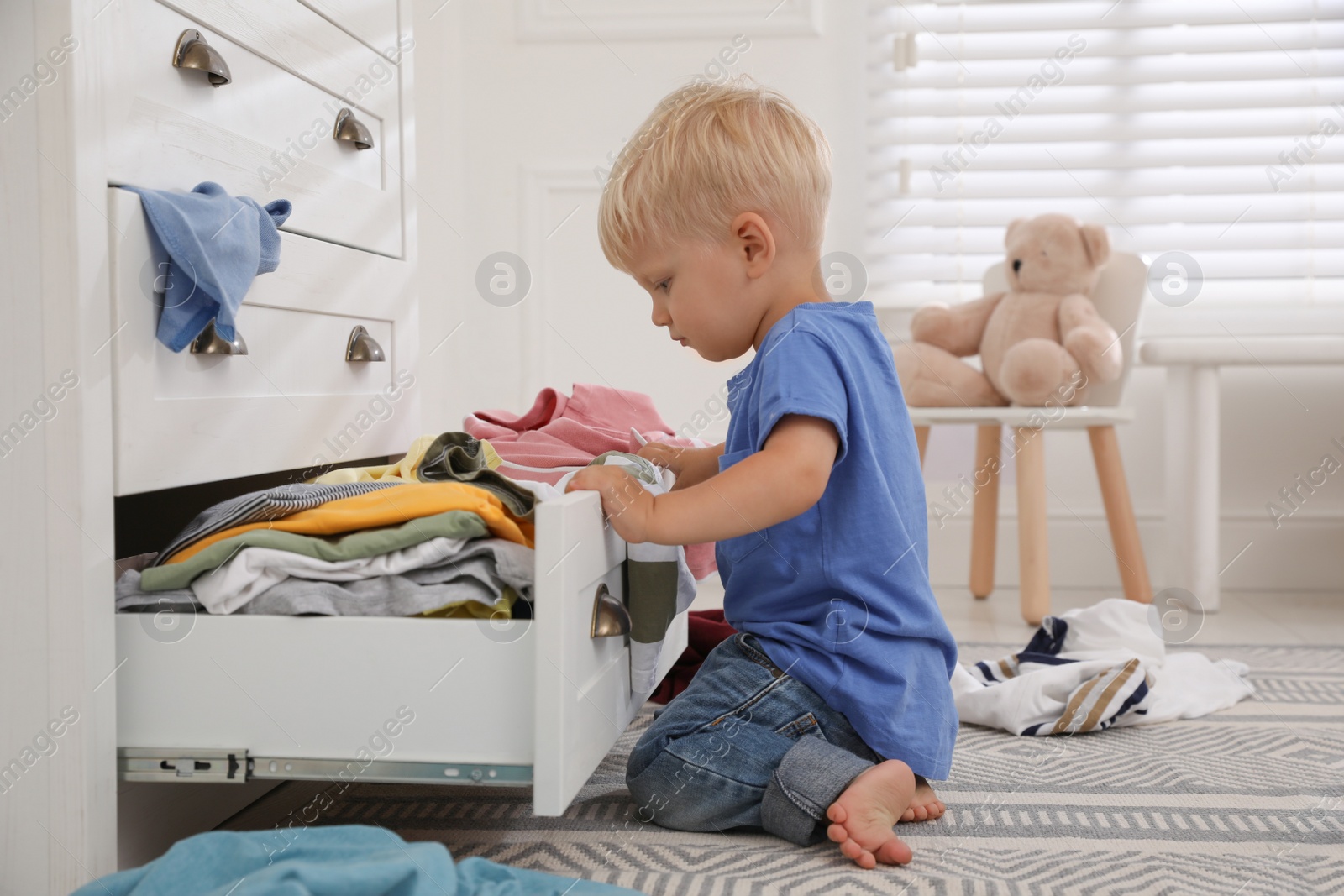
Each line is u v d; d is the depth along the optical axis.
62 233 0.72
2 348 0.73
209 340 0.85
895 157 2.36
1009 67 2.32
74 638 0.73
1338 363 1.90
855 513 0.91
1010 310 2.07
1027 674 1.25
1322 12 2.26
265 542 0.76
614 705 0.86
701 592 2.21
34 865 0.73
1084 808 0.93
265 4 0.99
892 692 0.90
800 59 2.32
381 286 1.23
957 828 0.88
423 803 0.95
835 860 0.81
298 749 0.75
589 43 2.30
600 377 2.32
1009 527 2.32
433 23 2.25
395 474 0.95
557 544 0.71
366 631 0.74
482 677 0.73
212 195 0.85
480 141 2.31
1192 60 2.29
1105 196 2.34
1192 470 1.99
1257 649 1.66
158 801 0.82
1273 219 2.31
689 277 0.97
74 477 0.73
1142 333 2.37
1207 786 0.99
